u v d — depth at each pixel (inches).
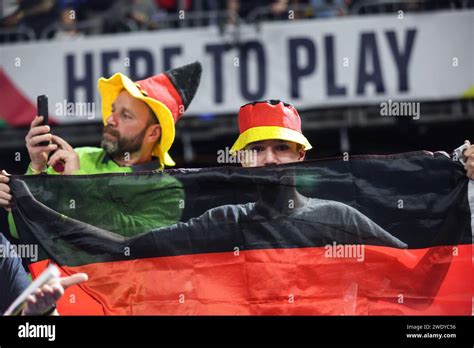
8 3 530.9
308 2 518.6
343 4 513.0
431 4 485.4
